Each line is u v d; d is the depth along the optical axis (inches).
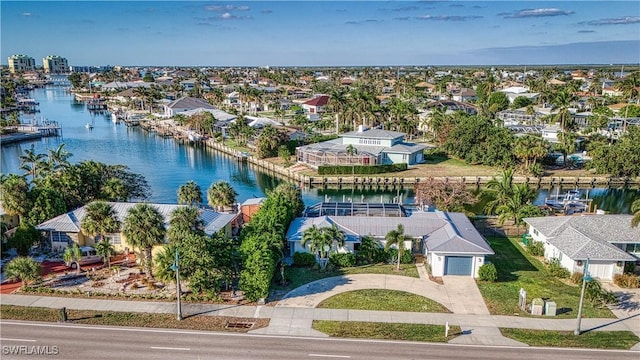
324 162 4301.2
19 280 1894.7
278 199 2343.8
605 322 1590.8
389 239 2039.9
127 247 2167.8
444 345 1438.2
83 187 2694.4
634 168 3870.6
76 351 1387.8
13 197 2288.4
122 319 1581.0
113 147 5570.9
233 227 2471.7
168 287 1830.7
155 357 1358.3
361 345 1434.5
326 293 1791.3
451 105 7470.5
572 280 1910.7
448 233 2063.2
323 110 7864.2
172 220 1871.3
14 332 1494.8
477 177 4013.3
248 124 5762.8
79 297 1744.6
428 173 4195.4
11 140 5772.6
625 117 5428.2
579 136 5226.4
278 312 1637.6
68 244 2206.0
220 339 1460.4
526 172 4148.6
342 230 2202.3
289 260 2112.5
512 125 5846.5
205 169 4537.4
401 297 1761.8
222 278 1737.2
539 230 2230.6
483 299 1755.7
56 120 7751.0
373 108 5871.1
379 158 4350.4
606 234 2069.4
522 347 1429.6
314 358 1359.5
